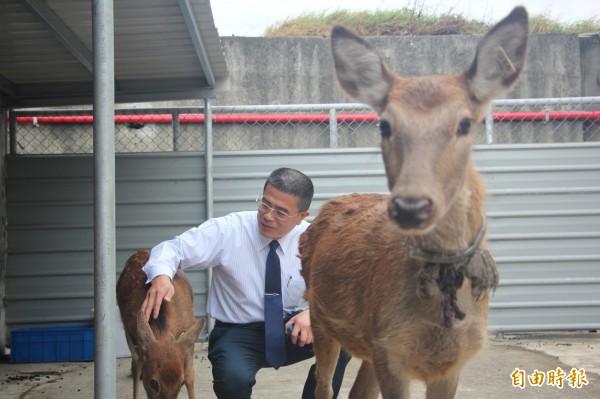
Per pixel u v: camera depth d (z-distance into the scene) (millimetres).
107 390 3980
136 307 5918
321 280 4113
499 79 3100
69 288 8727
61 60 7461
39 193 8688
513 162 8922
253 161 8859
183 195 8820
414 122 2939
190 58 7469
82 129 10703
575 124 11297
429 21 13656
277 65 11797
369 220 3961
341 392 6152
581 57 12422
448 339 3359
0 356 8289
